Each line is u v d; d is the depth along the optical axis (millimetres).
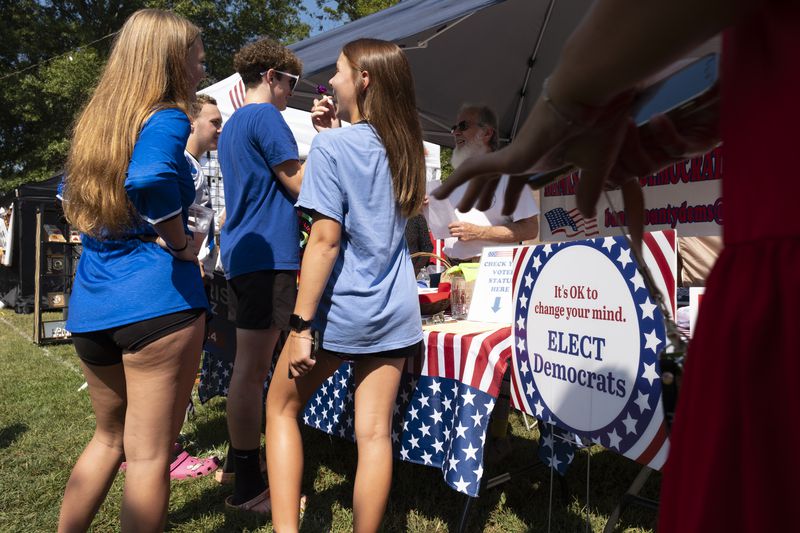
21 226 10492
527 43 4473
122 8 18781
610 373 1586
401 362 1883
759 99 482
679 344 637
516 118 5121
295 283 2324
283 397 1899
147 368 1611
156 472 1633
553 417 1786
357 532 1808
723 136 528
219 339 3092
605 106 501
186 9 18828
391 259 1835
